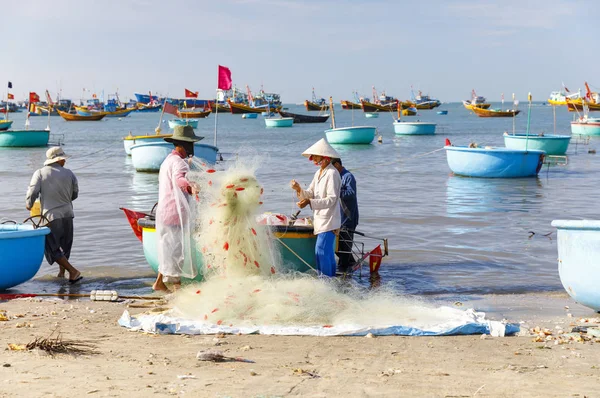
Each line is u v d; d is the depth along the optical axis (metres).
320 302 7.38
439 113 170.00
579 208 17.86
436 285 9.58
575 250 7.38
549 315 7.87
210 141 60.47
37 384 4.75
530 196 20.56
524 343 6.45
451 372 5.35
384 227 14.47
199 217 8.15
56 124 117.12
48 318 7.43
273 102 185.25
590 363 5.68
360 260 10.13
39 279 9.92
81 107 153.25
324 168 8.68
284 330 6.79
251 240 8.03
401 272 10.40
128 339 6.48
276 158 39.31
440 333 6.75
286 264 9.18
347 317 7.17
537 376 5.22
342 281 8.84
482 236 13.42
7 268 8.71
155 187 24.23
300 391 4.73
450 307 7.77
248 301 7.26
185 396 4.52
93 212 16.92
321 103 188.00
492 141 56.94
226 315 7.13
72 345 6.13
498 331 6.79
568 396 4.66
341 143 50.81
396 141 56.41
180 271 8.21
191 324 6.89
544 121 105.88
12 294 8.80
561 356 5.93
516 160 25.91
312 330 6.79
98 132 82.44
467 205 18.33
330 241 8.70
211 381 4.93
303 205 8.54
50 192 9.60
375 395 4.66
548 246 12.41
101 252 11.79
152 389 4.67
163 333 6.75
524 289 9.38
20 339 6.38
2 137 49.09
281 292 7.45
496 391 4.77
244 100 181.25
